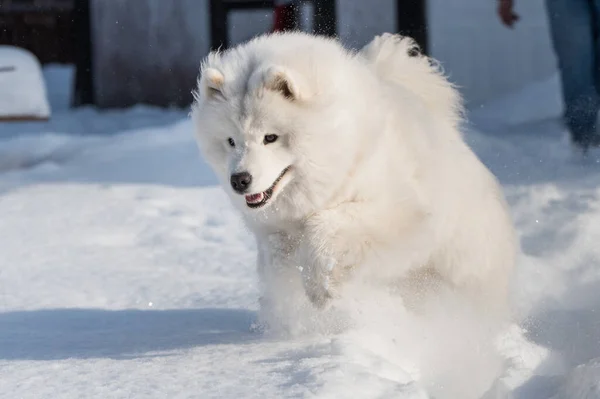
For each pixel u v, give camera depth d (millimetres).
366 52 8680
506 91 27312
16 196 15781
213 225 13852
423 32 26203
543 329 8797
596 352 8117
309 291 7531
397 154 7680
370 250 7570
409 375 6578
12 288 10438
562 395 6395
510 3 17766
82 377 6172
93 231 13312
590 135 16250
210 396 5645
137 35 29516
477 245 8414
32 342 7664
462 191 8250
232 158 7297
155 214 14297
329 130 7266
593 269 10320
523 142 17688
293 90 7148
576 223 11641
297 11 19719
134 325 8531
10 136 24438
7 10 37406
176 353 6945
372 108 7516
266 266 7945
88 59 30031
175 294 10148
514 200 13219
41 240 12875
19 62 18594
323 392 5641
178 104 29547
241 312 9141
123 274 11109
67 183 16906
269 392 5684
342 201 7543
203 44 29281
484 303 8594
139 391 5793
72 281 10766
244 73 7449
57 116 28438
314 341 7273
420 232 7715
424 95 8727
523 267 10305
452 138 8594
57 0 37969
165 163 18328
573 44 16172
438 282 8484
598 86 16234
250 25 29094
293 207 7570
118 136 21812
